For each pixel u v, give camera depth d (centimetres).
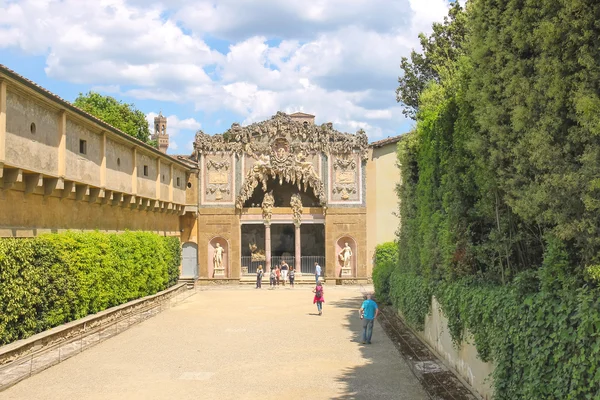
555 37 973
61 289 2220
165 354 2103
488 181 1348
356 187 5562
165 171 4553
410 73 5047
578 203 948
